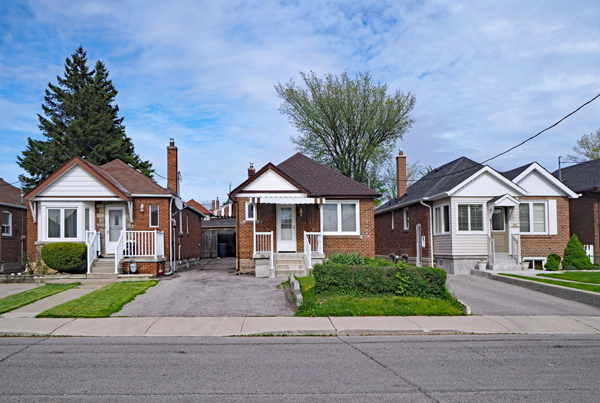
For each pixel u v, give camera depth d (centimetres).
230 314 1213
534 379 692
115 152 3925
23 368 741
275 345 924
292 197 2042
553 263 2169
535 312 1287
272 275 1856
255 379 684
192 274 2097
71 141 3816
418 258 2678
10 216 2741
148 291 1522
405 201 2881
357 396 609
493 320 1183
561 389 644
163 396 605
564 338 1013
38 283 1738
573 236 2220
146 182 2280
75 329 1058
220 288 1579
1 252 2619
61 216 2066
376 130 3812
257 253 1947
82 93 3947
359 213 2156
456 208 2283
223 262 3164
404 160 3222
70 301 1343
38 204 2056
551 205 2361
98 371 724
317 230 2122
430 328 1079
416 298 1341
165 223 2195
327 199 2142
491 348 906
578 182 2573
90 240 1891
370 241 2148
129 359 802
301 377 695
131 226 2172
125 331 1045
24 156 3941
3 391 625
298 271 1877
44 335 1017
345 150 3950
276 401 588
